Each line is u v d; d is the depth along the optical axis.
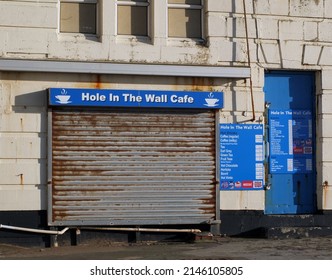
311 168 15.74
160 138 14.82
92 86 14.62
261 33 15.37
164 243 14.82
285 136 15.62
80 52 14.58
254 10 15.35
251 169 15.29
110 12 14.73
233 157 15.20
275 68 15.43
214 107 14.88
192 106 14.79
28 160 14.39
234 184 15.20
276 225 15.38
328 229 15.35
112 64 14.52
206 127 15.00
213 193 15.01
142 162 14.73
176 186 14.85
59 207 14.41
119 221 14.62
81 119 14.54
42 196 14.43
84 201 14.51
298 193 15.66
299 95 15.68
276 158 15.59
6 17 14.36
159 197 14.78
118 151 14.66
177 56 14.96
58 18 14.69
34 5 14.47
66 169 14.47
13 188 14.32
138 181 14.71
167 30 15.13
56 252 13.71
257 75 15.33
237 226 15.23
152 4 14.99
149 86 14.86
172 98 14.71
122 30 14.98
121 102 14.52
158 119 14.83
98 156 14.58
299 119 15.70
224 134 15.16
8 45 14.34
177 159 14.88
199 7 15.34
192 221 14.89
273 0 15.43
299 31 15.55
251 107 15.29
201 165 14.96
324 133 15.56
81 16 14.86
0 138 14.28
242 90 15.24
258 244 14.41
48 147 14.38
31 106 14.41
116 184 14.63
